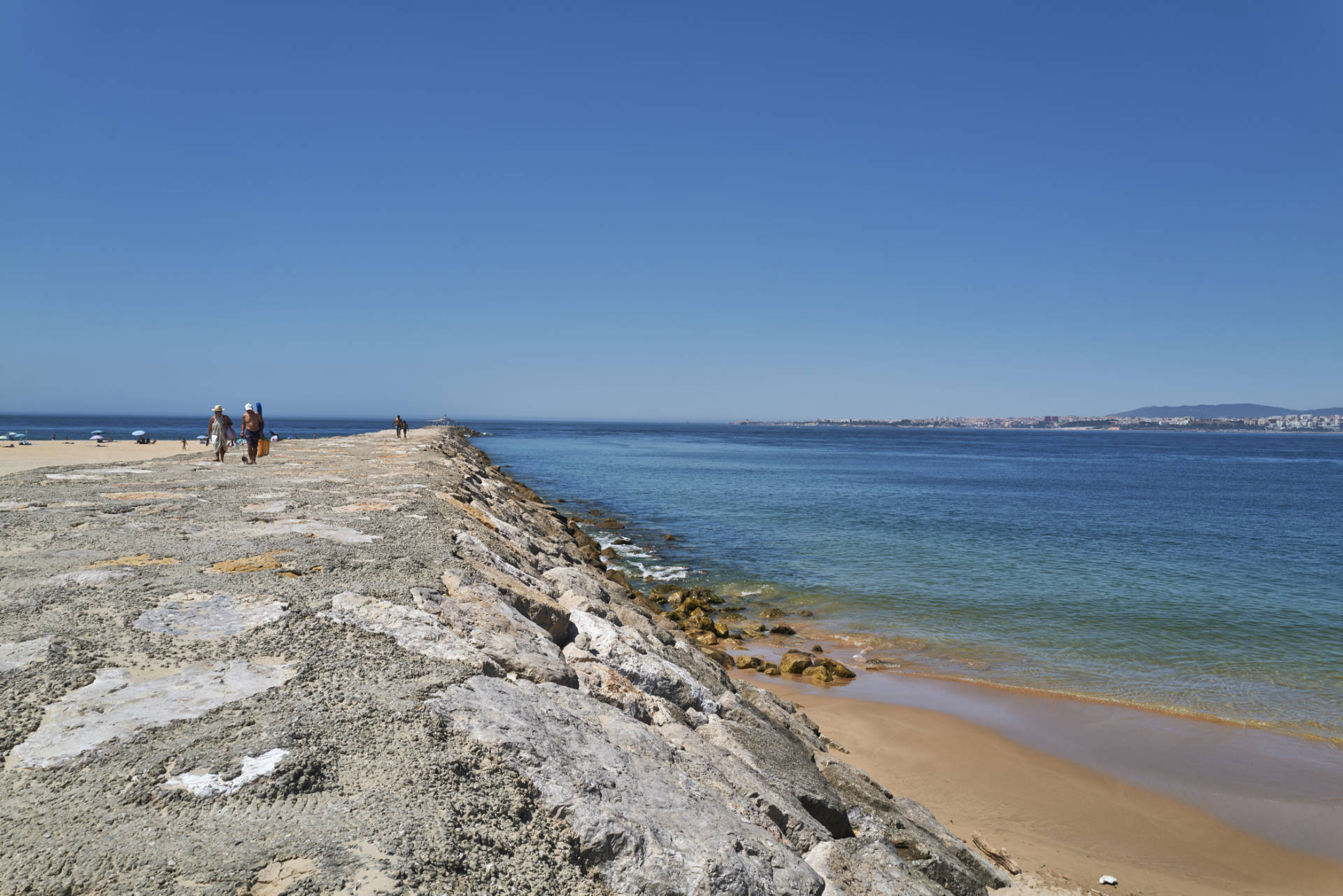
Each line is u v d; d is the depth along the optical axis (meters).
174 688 4.46
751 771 6.22
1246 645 17.92
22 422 175.38
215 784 3.43
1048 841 9.52
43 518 10.16
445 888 2.95
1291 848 9.60
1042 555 28.86
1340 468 92.56
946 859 7.38
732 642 17.98
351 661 4.96
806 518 38.69
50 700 4.25
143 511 11.06
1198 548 30.73
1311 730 13.19
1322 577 25.38
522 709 4.63
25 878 2.80
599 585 11.93
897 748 12.18
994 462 96.81
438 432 73.31
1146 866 9.08
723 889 3.68
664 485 56.25
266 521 10.32
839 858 5.43
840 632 18.91
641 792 4.17
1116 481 67.19
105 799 3.32
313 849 3.02
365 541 8.98
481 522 13.94
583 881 3.40
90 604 5.89
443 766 3.72
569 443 131.75
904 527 35.72
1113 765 11.72
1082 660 16.86
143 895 2.72
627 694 6.29
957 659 16.89
